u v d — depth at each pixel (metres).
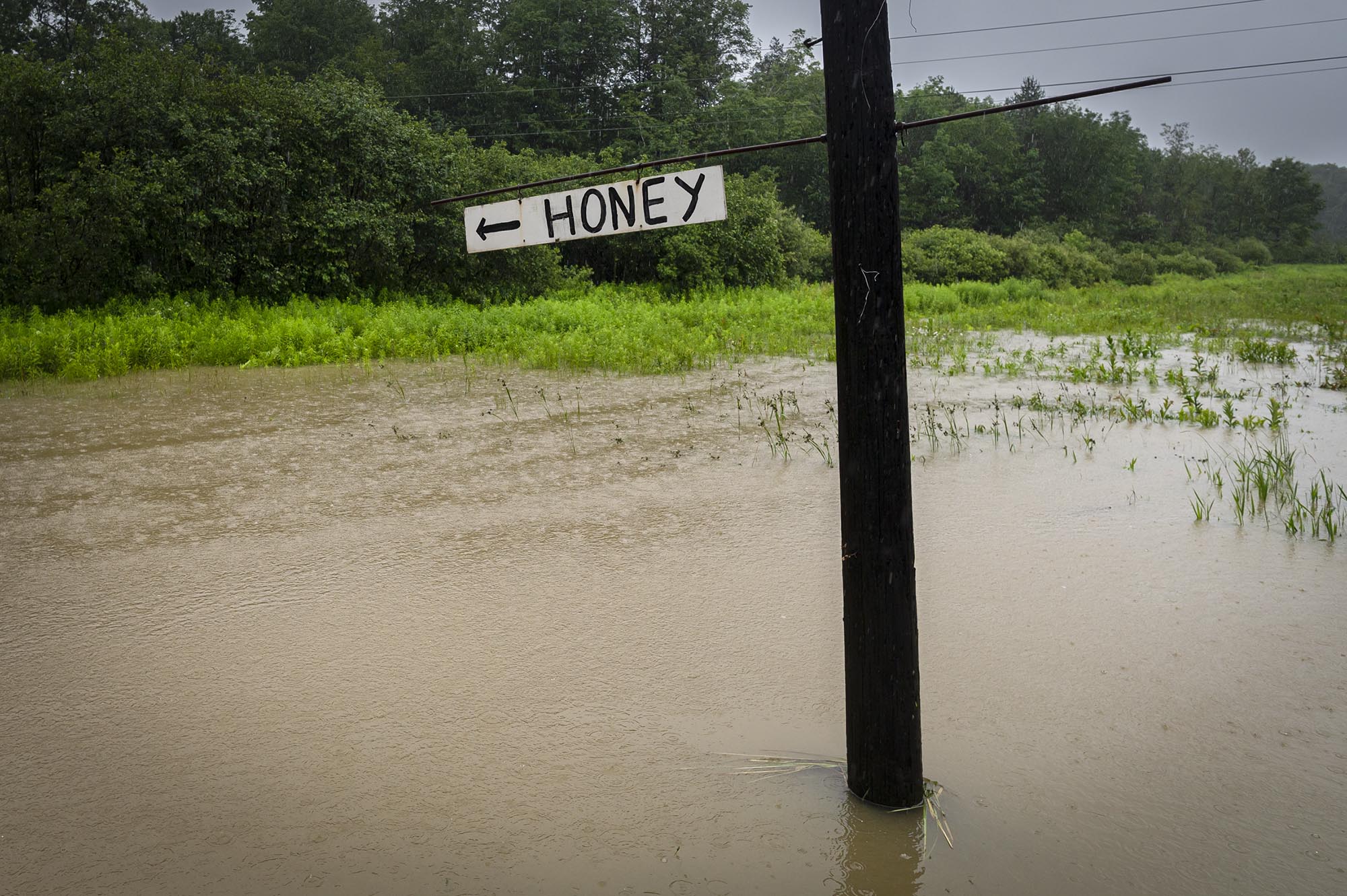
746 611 4.62
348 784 3.18
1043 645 4.25
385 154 19.16
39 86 15.83
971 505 6.43
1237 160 102.31
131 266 16.23
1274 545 5.52
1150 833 2.92
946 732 3.52
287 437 8.51
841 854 2.80
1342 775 3.22
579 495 6.64
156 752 3.38
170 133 16.83
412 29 54.22
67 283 15.46
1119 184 70.62
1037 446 8.19
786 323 17.64
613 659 4.11
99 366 11.91
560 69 53.59
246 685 3.87
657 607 4.68
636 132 51.06
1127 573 5.11
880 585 2.88
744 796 3.10
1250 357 13.45
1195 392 10.35
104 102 16.17
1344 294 31.31
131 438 8.43
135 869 2.74
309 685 3.87
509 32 52.19
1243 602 4.70
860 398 2.81
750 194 30.33
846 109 2.74
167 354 12.55
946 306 23.86
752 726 3.57
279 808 3.04
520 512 6.24
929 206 60.25
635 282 25.81
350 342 13.54
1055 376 12.30
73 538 5.73
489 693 3.81
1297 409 9.74
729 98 53.31
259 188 17.69
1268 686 3.85
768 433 8.59
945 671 4.01
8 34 39.31
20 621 4.50
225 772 3.25
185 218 16.52
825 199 53.22
